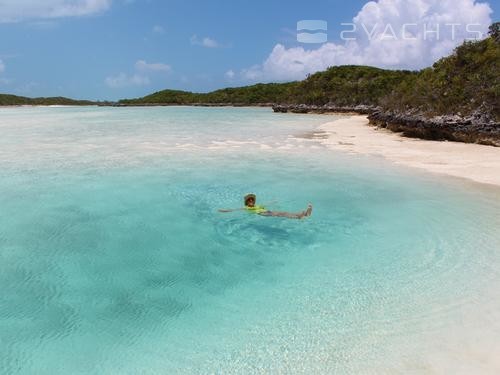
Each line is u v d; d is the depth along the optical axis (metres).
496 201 9.64
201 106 91.56
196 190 10.85
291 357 4.24
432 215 8.78
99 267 6.48
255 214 8.89
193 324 4.89
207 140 20.36
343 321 4.88
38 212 9.04
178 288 5.80
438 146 17.83
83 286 5.87
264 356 4.27
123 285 5.90
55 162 14.33
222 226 8.30
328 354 4.28
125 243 7.44
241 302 5.39
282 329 4.74
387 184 11.32
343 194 10.45
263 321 4.92
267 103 86.62
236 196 10.35
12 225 8.25
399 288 5.69
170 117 42.38
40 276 6.16
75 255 6.91
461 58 22.41
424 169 13.10
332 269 6.35
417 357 4.21
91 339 4.61
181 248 7.24
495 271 6.16
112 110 68.88
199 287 5.82
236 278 6.09
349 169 13.28
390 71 63.53
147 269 6.42
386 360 4.17
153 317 5.06
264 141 19.97
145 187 11.09
